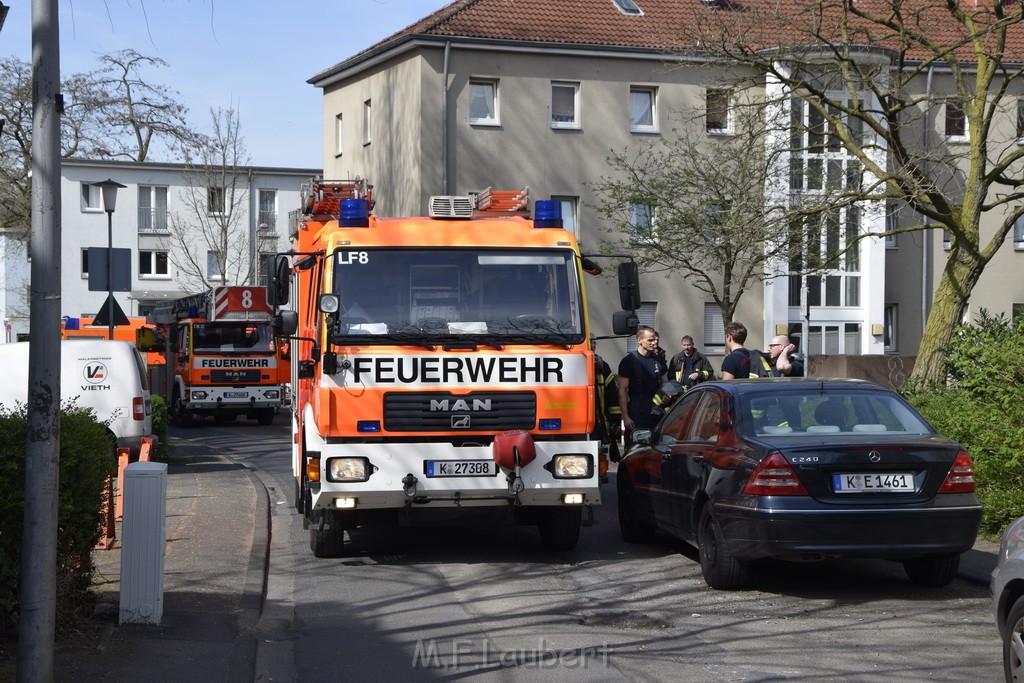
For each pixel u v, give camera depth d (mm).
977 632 7566
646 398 14531
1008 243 38156
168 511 13242
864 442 8391
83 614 7680
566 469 9938
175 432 30469
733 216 19766
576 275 10164
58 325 5613
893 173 17422
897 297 38125
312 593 9102
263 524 12242
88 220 61312
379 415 9711
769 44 19406
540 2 35844
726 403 9422
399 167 35625
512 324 9977
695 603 8570
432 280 9977
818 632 7605
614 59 35375
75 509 7199
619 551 11008
